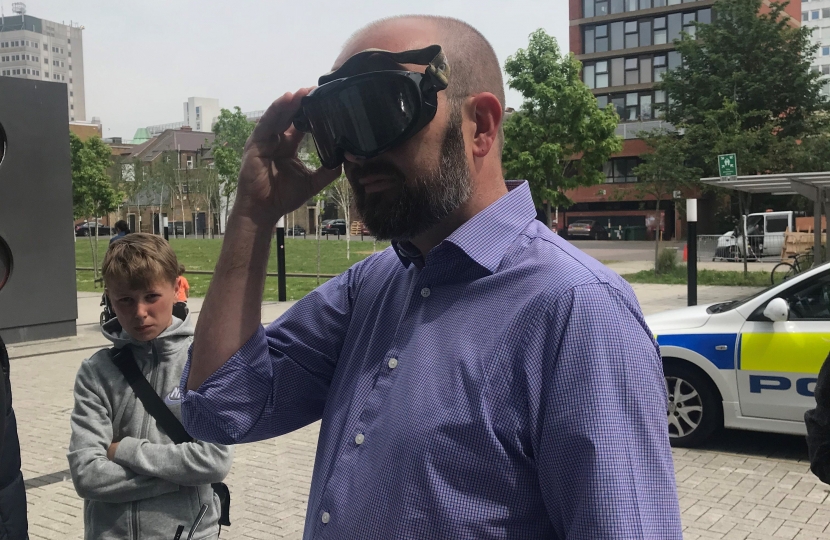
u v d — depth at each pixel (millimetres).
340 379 1481
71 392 8164
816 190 12812
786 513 4594
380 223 1358
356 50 1413
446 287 1318
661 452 1116
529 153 24938
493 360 1186
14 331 11125
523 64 25484
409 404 1230
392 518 1183
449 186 1323
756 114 32875
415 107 1284
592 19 53875
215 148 52625
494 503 1149
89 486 2217
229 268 1510
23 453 6012
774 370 5527
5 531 2127
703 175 31078
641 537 1048
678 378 5938
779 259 26859
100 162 29656
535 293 1200
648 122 50562
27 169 11008
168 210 65625
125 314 2324
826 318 5496
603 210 50812
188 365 1558
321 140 1413
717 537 4254
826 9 141375
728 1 36562
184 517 2311
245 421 1525
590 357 1119
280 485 5250
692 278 12141
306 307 1644
